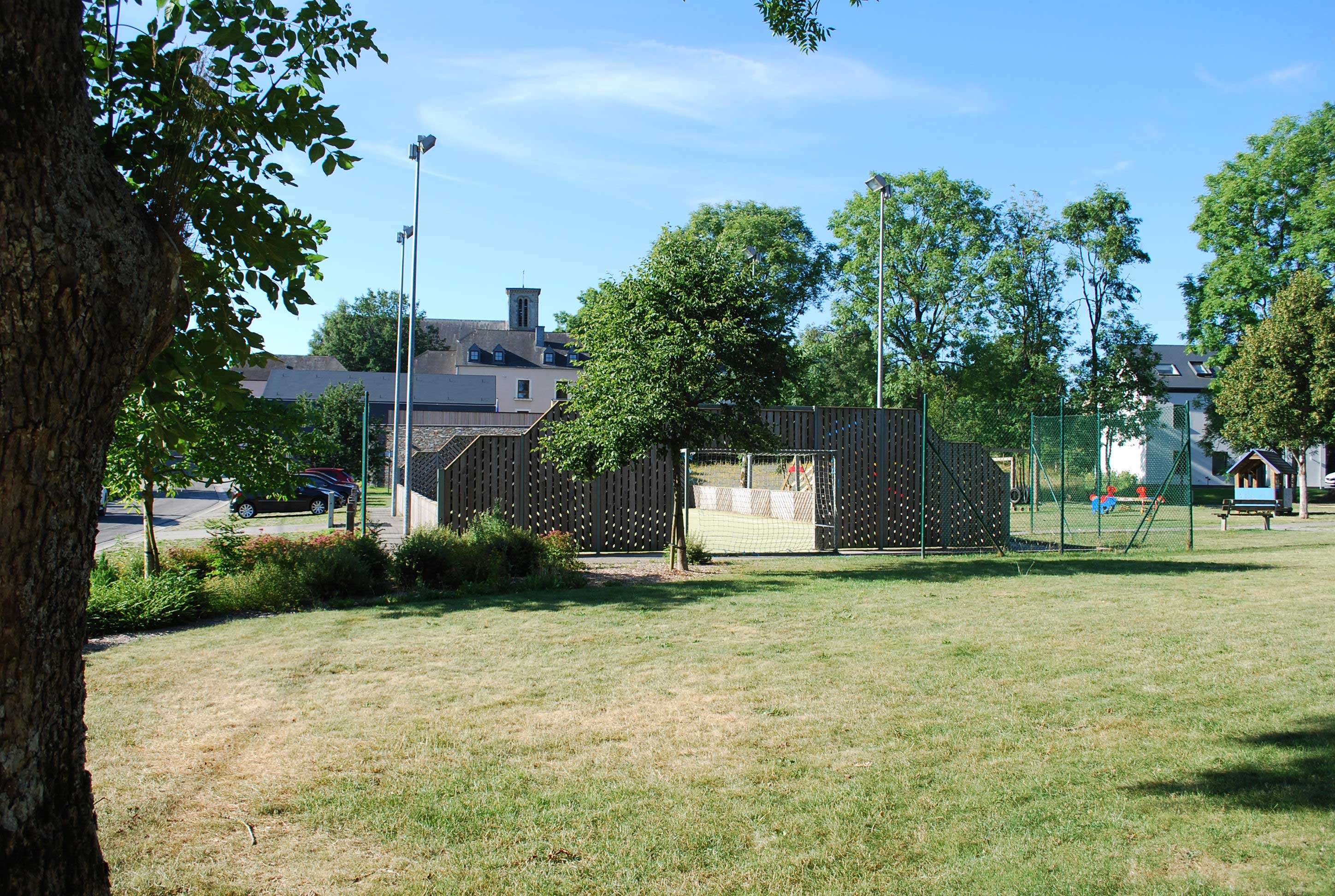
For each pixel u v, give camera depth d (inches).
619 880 136.2
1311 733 201.6
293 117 134.3
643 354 498.0
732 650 293.6
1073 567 558.9
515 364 3284.9
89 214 83.9
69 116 83.4
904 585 460.8
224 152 129.7
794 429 717.9
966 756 189.8
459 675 260.8
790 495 1008.9
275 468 413.4
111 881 134.6
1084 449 1159.0
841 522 725.9
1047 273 1569.9
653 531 691.4
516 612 375.9
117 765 185.8
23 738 81.5
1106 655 284.8
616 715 220.1
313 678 259.0
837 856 143.9
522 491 662.5
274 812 161.5
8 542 79.7
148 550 405.1
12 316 78.2
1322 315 1186.6
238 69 135.0
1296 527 959.0
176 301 99.0
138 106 126.7
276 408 398.0
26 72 78.4
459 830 153.9
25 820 81.7
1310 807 159.6
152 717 219.5
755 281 527.8
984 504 751.1
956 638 313.9
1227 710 221.9
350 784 174.4
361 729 209.5
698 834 151.9
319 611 385.1
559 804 165.0
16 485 79.9
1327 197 1363.2
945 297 1478.8
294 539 539.2
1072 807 162.6
